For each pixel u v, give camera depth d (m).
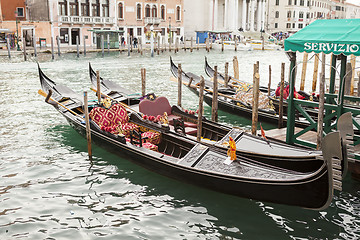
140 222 6.24
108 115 9.16
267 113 11.38
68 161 8.72
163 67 26.27
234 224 6.23
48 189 7.34
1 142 9.90
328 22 7.94
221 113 13.08
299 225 6.20
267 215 6.50
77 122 9.62
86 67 25.53
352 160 6.02
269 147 7.56
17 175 7.93
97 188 7.42
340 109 7.54
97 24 40.03
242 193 6.57
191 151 7.42
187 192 7.27
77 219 6.30
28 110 13.30
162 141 8.65
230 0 55.81
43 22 36.22
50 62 27.50
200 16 55.91
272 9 71.31
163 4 46.16
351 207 6.70
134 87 18.27
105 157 8.93
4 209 6.55
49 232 5.91
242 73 25.05
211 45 43.75
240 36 53.66
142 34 44.78
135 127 9.02
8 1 34.16
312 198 5.89
